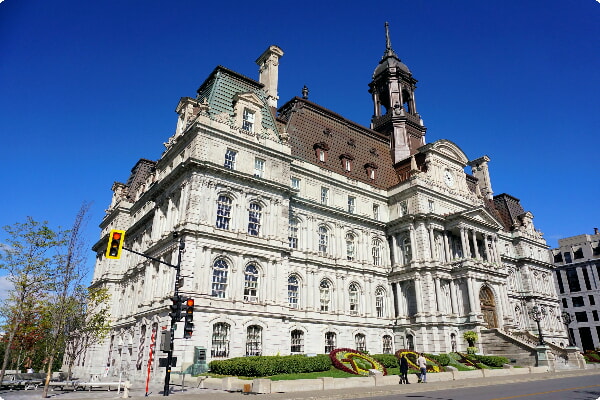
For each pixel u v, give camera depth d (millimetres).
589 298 117125
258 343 43219
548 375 41031
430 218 60656
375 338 56656
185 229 41031
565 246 124875
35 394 31422
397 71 79875
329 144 63500
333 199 59156
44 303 39312
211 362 36812
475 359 48844
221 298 41688
